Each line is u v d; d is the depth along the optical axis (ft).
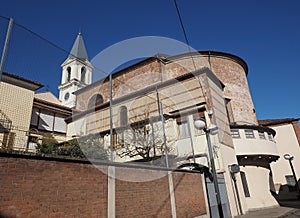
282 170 75.97
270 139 52.70
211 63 65.21
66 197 14.93
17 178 12.70
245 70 74.28
